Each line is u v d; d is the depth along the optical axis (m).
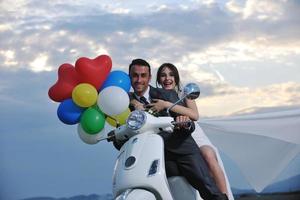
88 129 5.04
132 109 4.97
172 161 4.16
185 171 4.12
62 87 5.24
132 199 3.75
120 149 4.20
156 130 4.10
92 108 5.14
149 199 3.84
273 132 5.45
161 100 4.28
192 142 4.18
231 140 5.54
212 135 5.57
